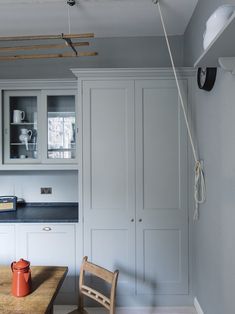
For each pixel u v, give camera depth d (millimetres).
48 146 2699
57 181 2934
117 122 2350
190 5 2268
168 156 2350
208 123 1962
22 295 1269
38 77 2908
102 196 2357
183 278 2361
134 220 2352
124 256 2363
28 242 2387
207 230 2010
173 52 2848
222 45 1090
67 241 2381
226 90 1585
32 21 2502
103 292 2361
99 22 2543
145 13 2395
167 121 2348
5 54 2898
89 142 2357
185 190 2348
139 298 2371
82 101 2352
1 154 2641
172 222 2350
